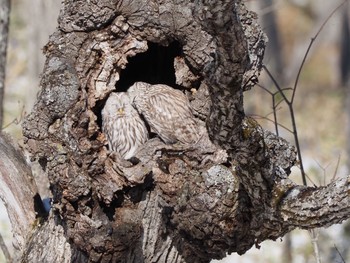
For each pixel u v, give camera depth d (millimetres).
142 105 11703
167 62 12453
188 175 10336
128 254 10562
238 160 10008
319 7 48625
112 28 10656
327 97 39562
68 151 10289
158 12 10617
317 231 13617
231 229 10281
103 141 10531
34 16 22891
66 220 10516
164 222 10523
